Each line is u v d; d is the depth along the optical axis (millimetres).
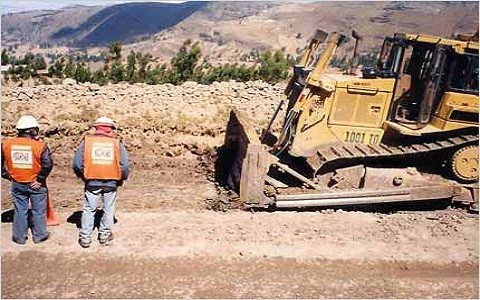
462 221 8758
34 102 13617
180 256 7062
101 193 7238
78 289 6285
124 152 7270
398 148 9570
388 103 9719
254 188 8969
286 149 10047
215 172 11766
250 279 6602
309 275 6758
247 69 20766
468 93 9273
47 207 7953
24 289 6250
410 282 6688
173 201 9750
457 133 9633
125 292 6242
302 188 9539
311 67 10062
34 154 7043
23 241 7293
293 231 7961
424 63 9594
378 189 9328
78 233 7719
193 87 14641
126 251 7152
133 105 13828
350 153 9406
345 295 6312
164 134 13094
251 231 7887
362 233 8000
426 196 9312
